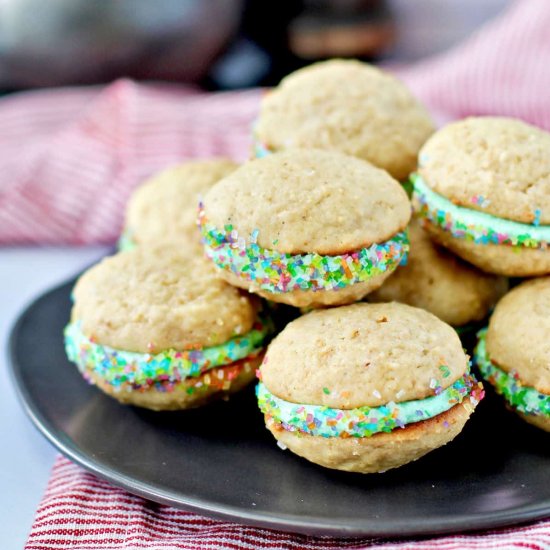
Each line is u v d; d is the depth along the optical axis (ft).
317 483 1.50
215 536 1.48
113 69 2.87
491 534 1.45
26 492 1.57
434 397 1.48
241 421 1.60
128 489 1.50
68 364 1.71
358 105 1.72
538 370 1.53
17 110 2.65
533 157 1.58
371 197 1.56
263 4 3.50
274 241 1.53
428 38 3.87
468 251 1.60
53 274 2.01
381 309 1.55
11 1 2.71
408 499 1.47
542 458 1.52
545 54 2.40
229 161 1.89
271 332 1.64
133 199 1.85
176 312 1.59
